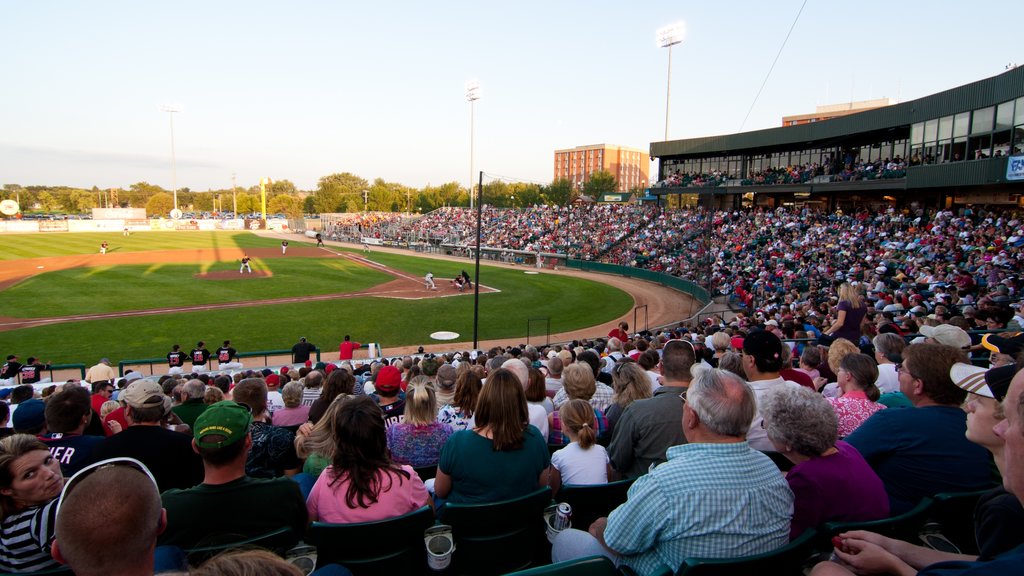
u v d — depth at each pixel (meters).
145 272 42.22
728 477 2.93
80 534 1.92
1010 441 1.96
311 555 3.65
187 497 3.44
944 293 18.42
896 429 3.85
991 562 1.83
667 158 58.19
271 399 10.20
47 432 5.72
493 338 25.48
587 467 4.73
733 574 2.71
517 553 4.03
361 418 3.79
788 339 13.55
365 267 49.22
